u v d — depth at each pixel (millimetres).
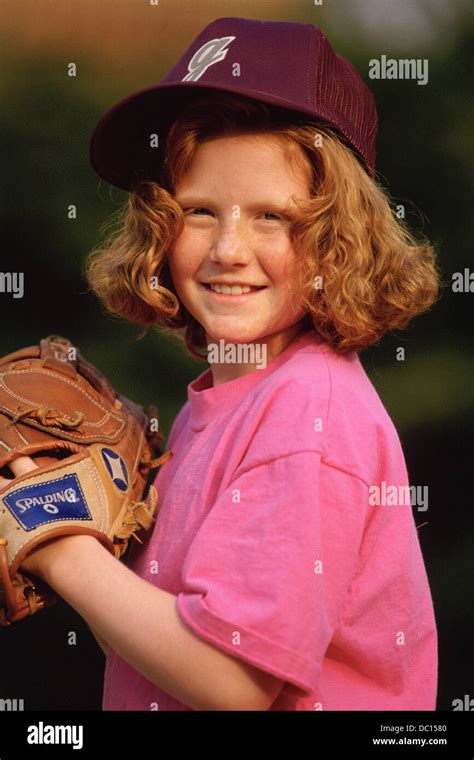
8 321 4164
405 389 4105
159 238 1458
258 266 1405
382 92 4301
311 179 1412
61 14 4363
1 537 1315
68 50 4359
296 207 1384
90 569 1296
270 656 1173
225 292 1421
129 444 1507
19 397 1443
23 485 1335
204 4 4414
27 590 1351
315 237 1386
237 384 1461
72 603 1302
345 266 1411
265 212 1398
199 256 1437
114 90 4352
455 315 4176
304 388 1315
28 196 4215
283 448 1262
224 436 1382
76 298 4188
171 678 1219
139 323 1719
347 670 1363
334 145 1416
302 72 1418
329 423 1279
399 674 1389
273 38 1439
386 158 4281
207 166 1407
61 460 1404
